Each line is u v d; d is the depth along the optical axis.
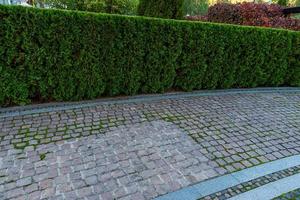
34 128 3.96
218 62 6.40
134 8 9.97
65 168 3.03
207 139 3.94
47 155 3.27
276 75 7.44
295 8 9.52
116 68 5.28
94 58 4.98
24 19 4.23
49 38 4.50
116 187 2.76
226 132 4.22
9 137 3.65
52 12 4.40
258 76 7.14
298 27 8.79
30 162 3.10
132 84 5.56
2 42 4.19
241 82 7.02
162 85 5.95
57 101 5.04
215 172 3.12
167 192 2.72
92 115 4.56
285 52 7.22
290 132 4.40
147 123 4.38
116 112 4.77
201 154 3.50
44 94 4.85
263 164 3.36
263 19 9.16
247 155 3.56
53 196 2.57
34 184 2.73
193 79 6.27
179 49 5.75
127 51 5.25
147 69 5.64
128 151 3.46
